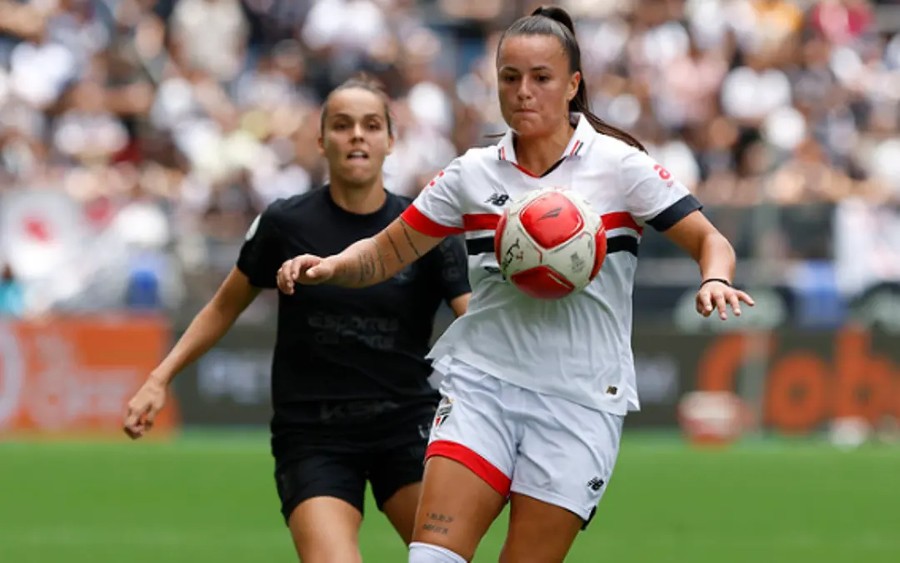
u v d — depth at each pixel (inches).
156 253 2181.3
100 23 2792.8
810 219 2218.3
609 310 755.4
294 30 2940.5
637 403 775.1
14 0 2726.4
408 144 2615.7
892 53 3019.2
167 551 1349.7
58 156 2578.7
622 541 1423.5
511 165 758.5
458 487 733.9
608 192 752.3
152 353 2142.0
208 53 2851.9
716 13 2928.2
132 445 2026.3
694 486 1749.5
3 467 1834.4
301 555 833.5
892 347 2210.9
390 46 2878.9
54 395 2132.1
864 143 2783.0
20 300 2162.9
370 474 885.2
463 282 895.7
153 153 2630.4
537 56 739.4
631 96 2775.6
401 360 880.3
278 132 2679.6
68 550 1350.9
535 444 744.3
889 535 1473.9
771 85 2822.3
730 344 2206.0
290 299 880.9
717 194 2503.7
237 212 2442.2
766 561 1339.8
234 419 2165.4
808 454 2020.2
